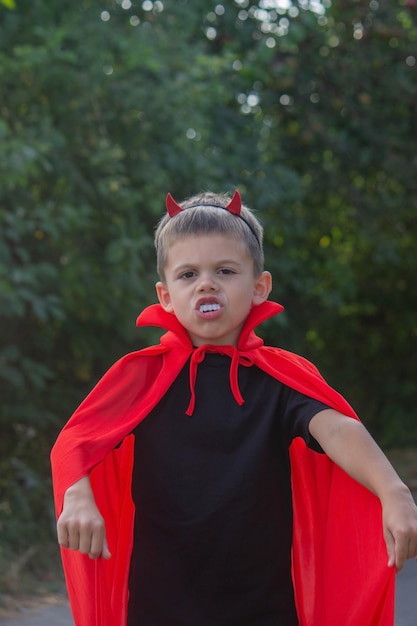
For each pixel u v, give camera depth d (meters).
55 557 10.31
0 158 10.00
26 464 12.02
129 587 4.40
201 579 4.24
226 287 4.27
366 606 4.32
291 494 4.42
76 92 11.58
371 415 20.62
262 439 4.22
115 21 12.78
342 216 17.38
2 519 10.48
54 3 11.95
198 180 12.70
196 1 14.23
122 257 11.27
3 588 9.14
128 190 11.58
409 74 16.58
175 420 4.28
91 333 12.46
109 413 4.26
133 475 4.38
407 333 20.83
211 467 4.22
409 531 3.85
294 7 15.37
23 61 11.06
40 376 10.92
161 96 12.17
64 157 11.49
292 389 4.30
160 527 4.28
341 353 20.62
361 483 4.10
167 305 4.50
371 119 16.45
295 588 4.49
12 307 10.16
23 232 10.52
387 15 16.39
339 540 4.41
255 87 15.84
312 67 16.14
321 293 16.50
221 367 4.33
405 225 18.42
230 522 4.19
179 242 4.32
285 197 14.64
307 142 15.77
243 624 4.27
